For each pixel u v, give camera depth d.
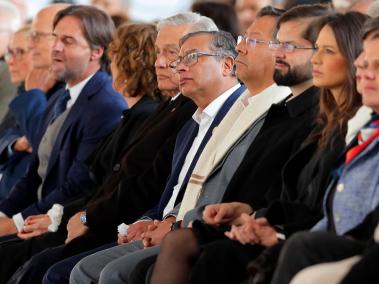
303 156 8.02
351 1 10.47
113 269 8.55
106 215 10.12
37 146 12.36
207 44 9.55
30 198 12.22
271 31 9.03
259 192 8.36
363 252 6.32
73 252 10.09
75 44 12.07
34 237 10.79
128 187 10.12
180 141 9.95
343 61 7.78
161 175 10.09
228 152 8.95
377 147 7.12
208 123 9.62
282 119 8.68
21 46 14.55
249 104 9.05
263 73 9.09
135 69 11.05
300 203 7.61
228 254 7.44
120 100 11.70
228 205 8.13
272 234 7.45
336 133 7.71
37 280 9.98
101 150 11.18
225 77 9.62
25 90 14.09
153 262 8.21
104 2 17.34
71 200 11.29
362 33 7.30
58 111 12.20
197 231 7.90
